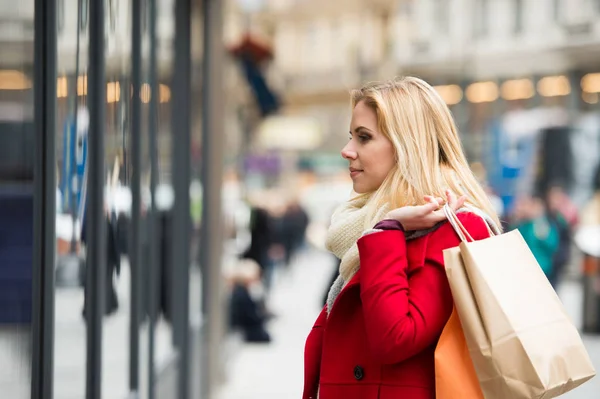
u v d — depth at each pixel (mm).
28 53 3875
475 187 3029
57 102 4031
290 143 33312
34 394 3961
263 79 17766
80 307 4547
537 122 23047
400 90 2996
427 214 2816
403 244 2805
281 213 26172
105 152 4910
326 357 2928
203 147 9398
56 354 4090
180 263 7914
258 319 13898
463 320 2684
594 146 22359
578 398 9242
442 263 2793
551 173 22516
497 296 2672
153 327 6484
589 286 14148
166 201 7414
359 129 3029
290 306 18516
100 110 4762
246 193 22062
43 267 3959
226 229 11312
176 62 7984
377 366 2842
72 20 4309
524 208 14633
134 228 5859
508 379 2641
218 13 9844
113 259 5246
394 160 2994
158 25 6957
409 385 2805
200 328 8805
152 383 6398
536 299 2729
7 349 3768
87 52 4609
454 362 2717
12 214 3799
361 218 3029
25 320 3908
